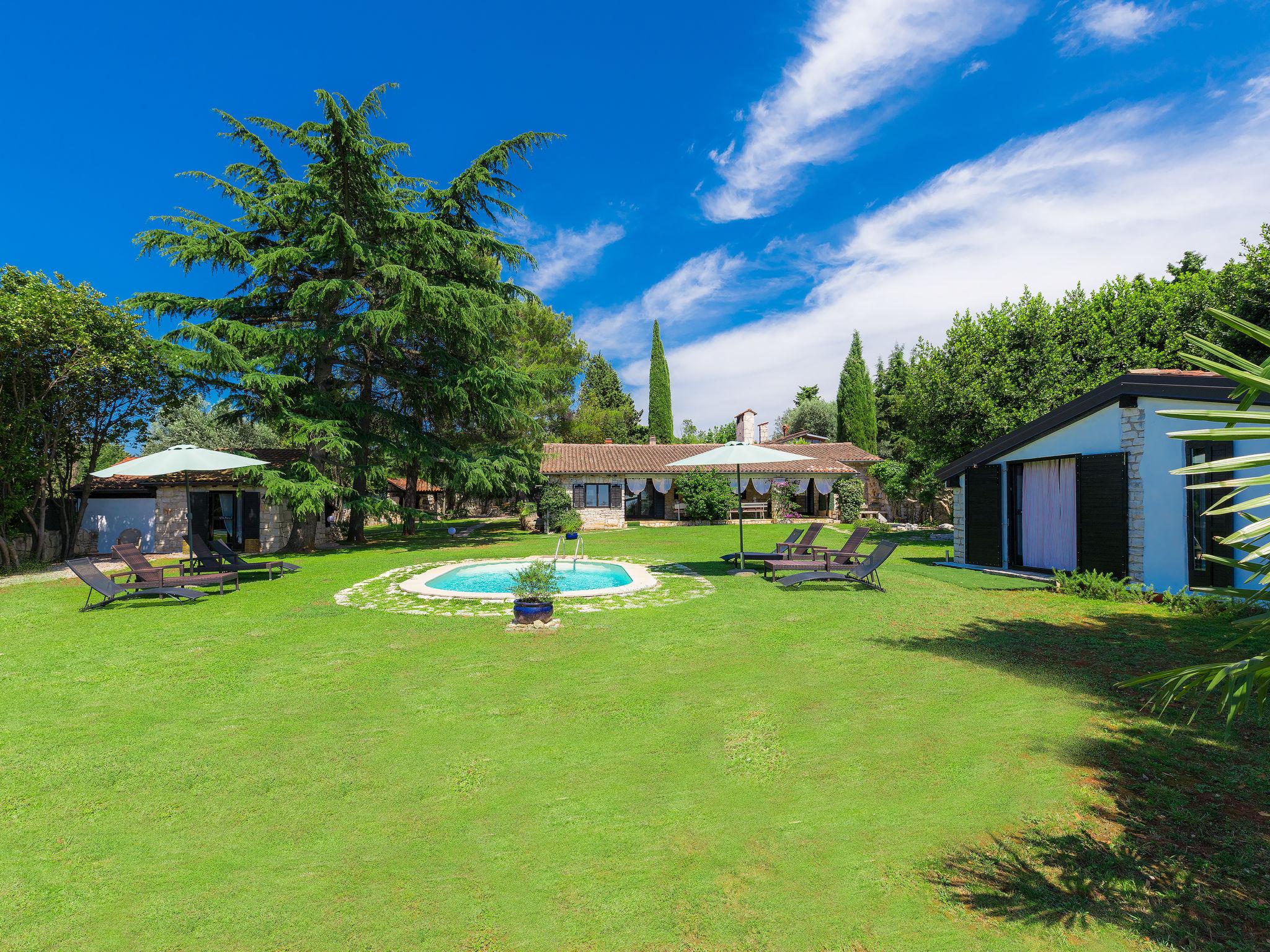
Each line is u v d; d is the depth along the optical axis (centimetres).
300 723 590
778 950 284
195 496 2548
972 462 1614
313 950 294
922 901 316
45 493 2183
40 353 1889
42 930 312
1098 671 696
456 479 2731
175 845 387
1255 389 247
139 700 663
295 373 2444
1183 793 416
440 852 374
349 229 2120
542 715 596
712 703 618
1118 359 1977
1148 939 283
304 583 1502
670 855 364
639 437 6875
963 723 550
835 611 1055
